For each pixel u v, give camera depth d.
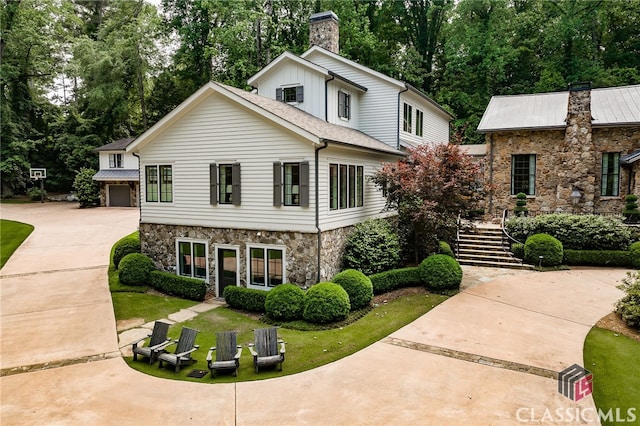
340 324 10.18
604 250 15.20
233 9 30.03
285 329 10.08
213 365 7.57
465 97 32.97
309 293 10.55
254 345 8.81
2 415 6.38
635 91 20.45
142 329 10.35
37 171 37.72
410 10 38.19
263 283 12.92
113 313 11.49
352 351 8.54
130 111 41.16
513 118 20.64
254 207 12.87
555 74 30.11
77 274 15.69
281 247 12.46
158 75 40.25
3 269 16.44
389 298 12.19
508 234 16.52
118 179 33.34
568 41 31.09
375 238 13.57
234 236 13.28
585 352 8.09
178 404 6.66
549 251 14.96
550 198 19.50
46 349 9.07
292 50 31.86
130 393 7.05
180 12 36.16
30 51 39.34
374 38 32.69
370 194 15.93
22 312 11.56
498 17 32.88
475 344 8.55
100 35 39.84
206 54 31.86
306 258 12.08
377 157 16.47
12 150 37.12
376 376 7.32
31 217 28.81
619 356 7.88
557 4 32.81
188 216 14.15
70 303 12.38
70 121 39.38
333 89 17.12
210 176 13.52
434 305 11.33
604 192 18.70
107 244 20.69
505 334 9.05
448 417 5.99
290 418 6.15
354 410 6.28
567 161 18.50
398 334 9.23
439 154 13.98
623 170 18.16
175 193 14.36
